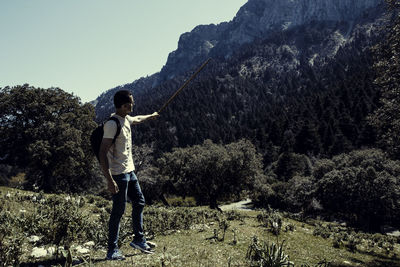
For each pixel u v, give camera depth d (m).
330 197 58.00
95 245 5.71
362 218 54.62
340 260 10.10
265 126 152.25
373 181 52.56
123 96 3.86
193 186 53.06
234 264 4.97
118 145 3.89
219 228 11.32
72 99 48.72
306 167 93.44
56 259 4.47
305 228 19.30
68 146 40.44
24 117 43.00
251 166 49.72
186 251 5.79
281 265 4.17
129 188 4.30
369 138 93.81
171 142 155.62
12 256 4.07
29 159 41.25
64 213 5.79
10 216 5.99
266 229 13.46
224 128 173.75
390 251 15.82
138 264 4.15
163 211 13.05
